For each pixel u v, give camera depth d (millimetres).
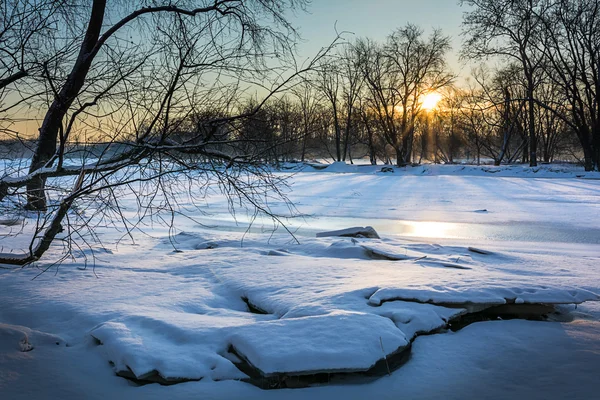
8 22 5750
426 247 9828
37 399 3922
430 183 35250
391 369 4438
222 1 10188
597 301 6441
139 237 11500
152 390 4031
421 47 52625
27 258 7262
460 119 67125
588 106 43812
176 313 5418
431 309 5379
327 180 38156
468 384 4188
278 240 10344
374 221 16422
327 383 4227
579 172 42344
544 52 41125
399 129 62625
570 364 4520
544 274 7699
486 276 6730
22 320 5480
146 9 9906
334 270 7109
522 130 63250
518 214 18547
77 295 6109
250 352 4270
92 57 7477
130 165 6234
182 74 5941
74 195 6035
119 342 4527
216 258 8242
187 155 6879
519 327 5430
